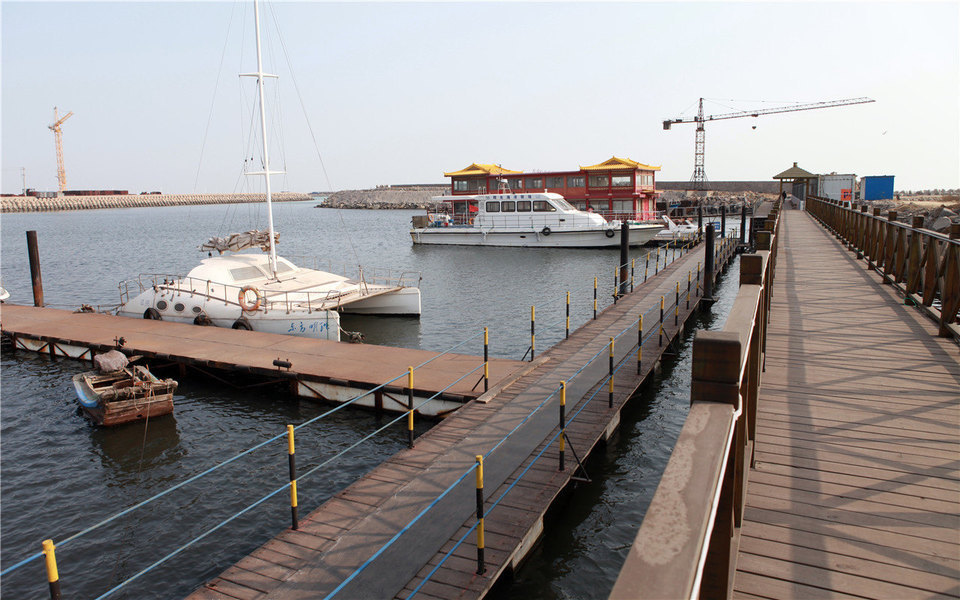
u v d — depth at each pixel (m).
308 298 18.05
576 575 7.04
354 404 12.14
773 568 3.45
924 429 5.20
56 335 16.97
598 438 8.77
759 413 5.64
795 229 27.11
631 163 49.22
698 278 20.84
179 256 47.88
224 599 5.63
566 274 31.42
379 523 6.63
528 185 49.69
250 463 10.25
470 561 6.00
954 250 7.73
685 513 1.69
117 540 8.19
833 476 4.47
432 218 50.31
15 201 162.62
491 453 8.24
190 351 14.80
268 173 20.17
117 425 11.78
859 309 9.78
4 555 7.92
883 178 53.16
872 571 3.40
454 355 13.86
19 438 11.43
